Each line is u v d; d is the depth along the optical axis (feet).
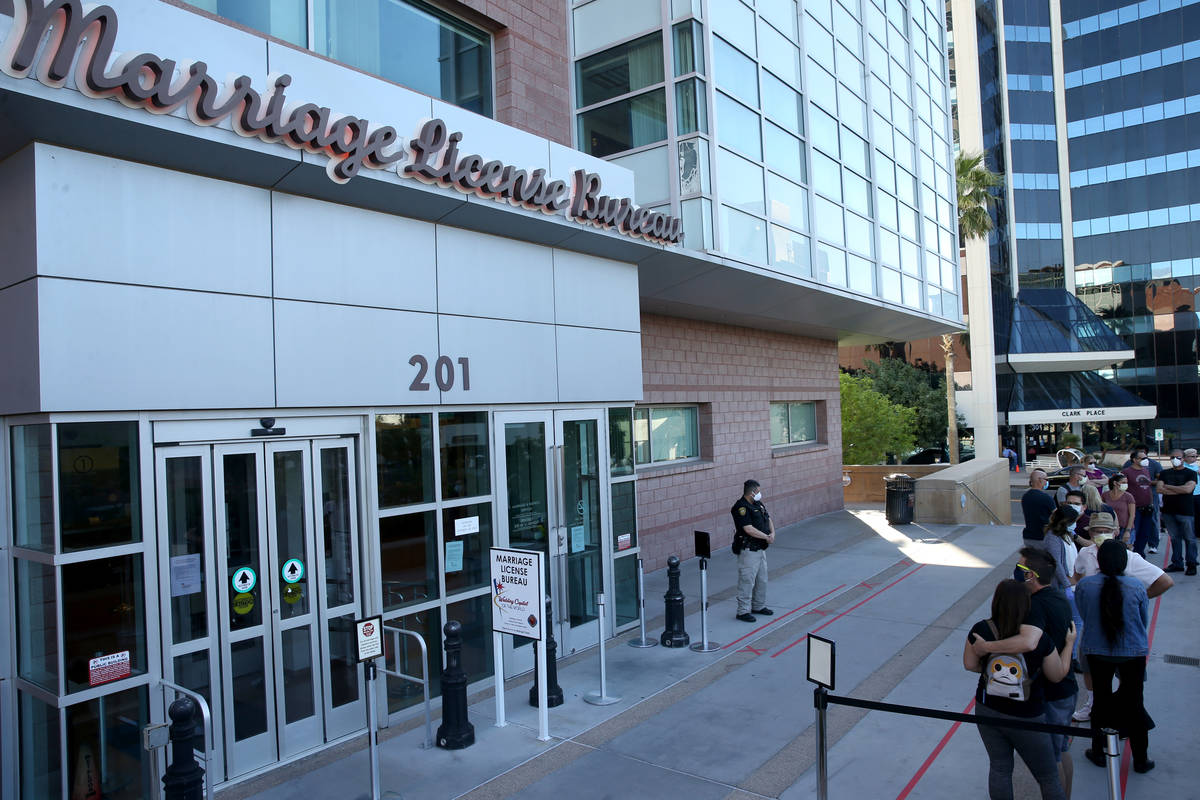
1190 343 182.39
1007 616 14.90
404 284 24.11
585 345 30.83
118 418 17.65
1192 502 38.50
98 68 16.22
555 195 27.22
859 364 174.60
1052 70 194.70
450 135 23.97
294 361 21.04
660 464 47.93
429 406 24.77
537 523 28.63
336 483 22.44
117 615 17.39
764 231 41.29
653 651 29.25
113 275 17.56
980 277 159.22
